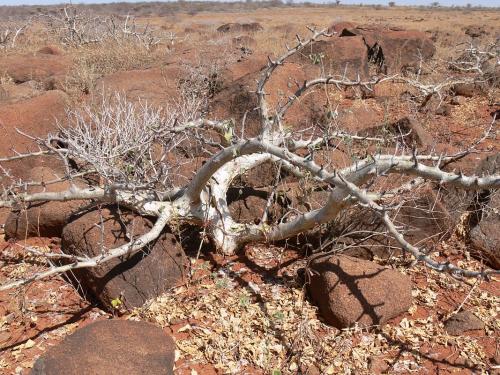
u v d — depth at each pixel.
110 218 3.71
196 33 19.58
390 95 8.39
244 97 6.43
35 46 14.70
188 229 4.31
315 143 4.27
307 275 3.76
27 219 4.32
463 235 4.43
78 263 3.22
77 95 7.52
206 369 3.13
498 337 3.41
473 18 39.91
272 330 3.42
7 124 5.28
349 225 4.02
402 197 3.82
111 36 13.52
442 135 6.88
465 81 7.57
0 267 4.09
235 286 3.83
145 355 2.77
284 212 4.34
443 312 3.64
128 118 4.67
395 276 3.54
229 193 4.47
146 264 3.63
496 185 2.64
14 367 3.13
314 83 3.94
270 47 12.81
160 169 4.36
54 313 3.61
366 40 10.85
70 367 2.64
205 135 5.54
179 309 3.59
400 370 3.17
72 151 4.09
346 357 3.24
